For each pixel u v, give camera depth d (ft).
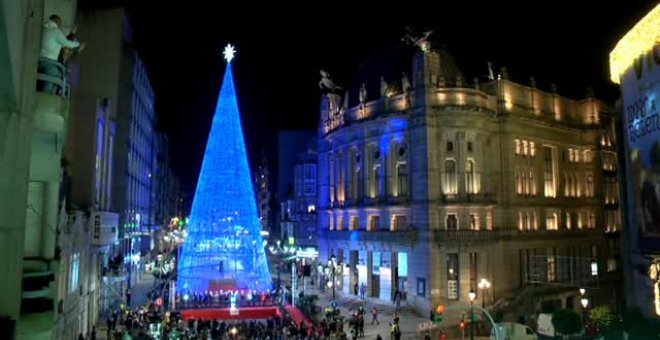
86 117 146.20
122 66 204.33
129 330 122.21
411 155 191.21
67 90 43.68
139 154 247.70
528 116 205.87
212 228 184.34
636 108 102.68
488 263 187.83
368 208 208.74
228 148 189.67
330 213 239.09
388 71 217.56
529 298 189.78
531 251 203.00
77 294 116.98
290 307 176.45
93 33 190.29
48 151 43.65
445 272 181.68
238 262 183.52
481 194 188.44
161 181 386.73
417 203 186.50
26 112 30.78
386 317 176.35
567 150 227.61
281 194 395.55
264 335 126.41
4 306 29.76
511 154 199.31
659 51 92.12
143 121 265.34
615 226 243.40
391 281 197.36
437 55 191.93
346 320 167.94
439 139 187.83
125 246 206.90
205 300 176.14
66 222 102.17
